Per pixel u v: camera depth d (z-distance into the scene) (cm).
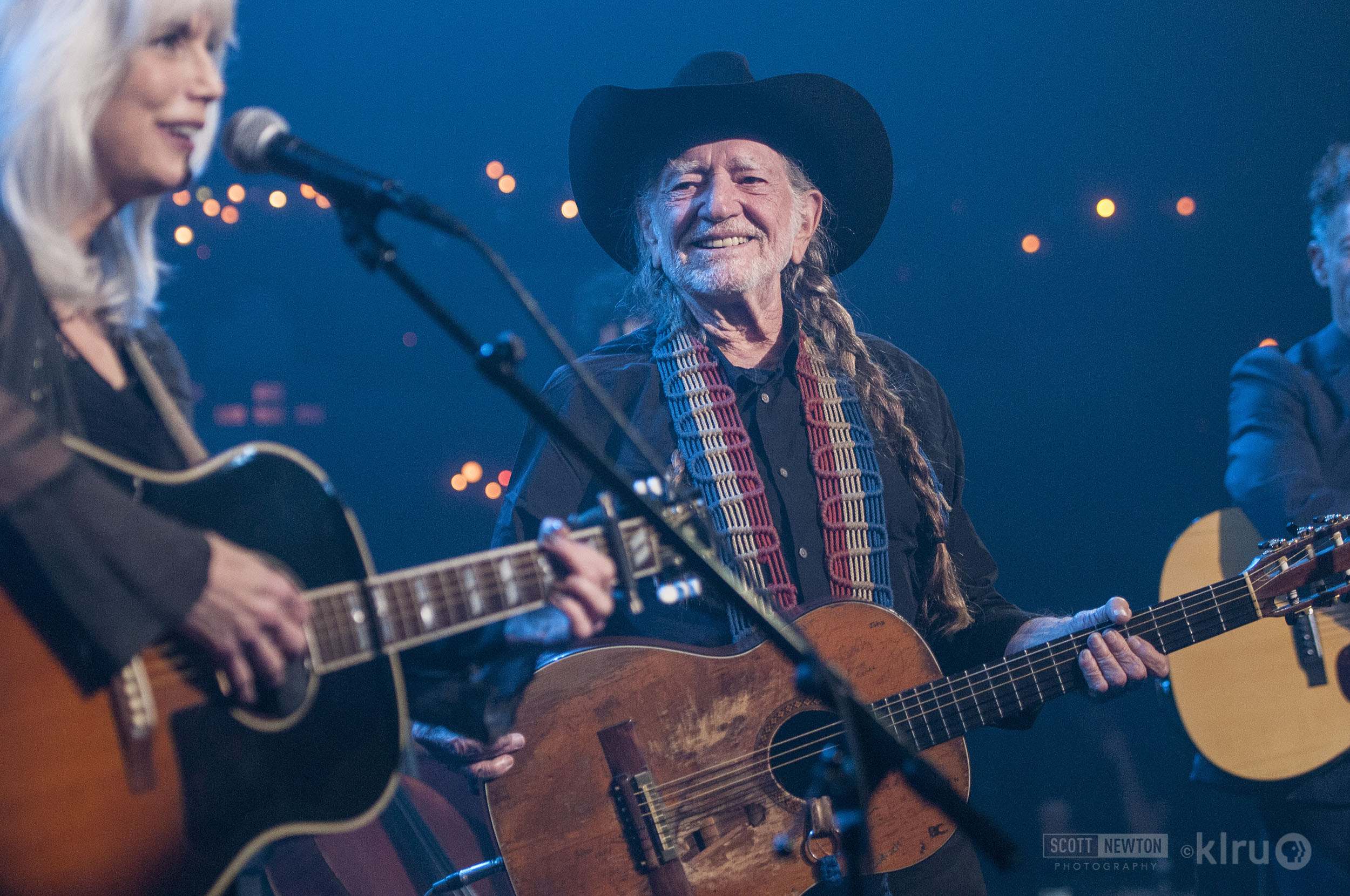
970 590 253
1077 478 746
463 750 197
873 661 215
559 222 786
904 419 250
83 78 144
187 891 138
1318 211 336
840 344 253
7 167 143
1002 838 155
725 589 156
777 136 261
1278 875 311
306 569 154
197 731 142
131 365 163
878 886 209
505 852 192
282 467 157
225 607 136
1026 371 770
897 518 243
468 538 739
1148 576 714
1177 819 492
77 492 128
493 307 776
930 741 213
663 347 246
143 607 131
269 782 146
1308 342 336
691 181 247
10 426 125
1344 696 298
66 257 146
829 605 216
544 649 178
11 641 130
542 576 167
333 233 734
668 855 195
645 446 173
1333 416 318
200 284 714
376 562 729
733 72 259
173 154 154
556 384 247
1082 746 509
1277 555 230
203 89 155
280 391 736
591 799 197
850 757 158
